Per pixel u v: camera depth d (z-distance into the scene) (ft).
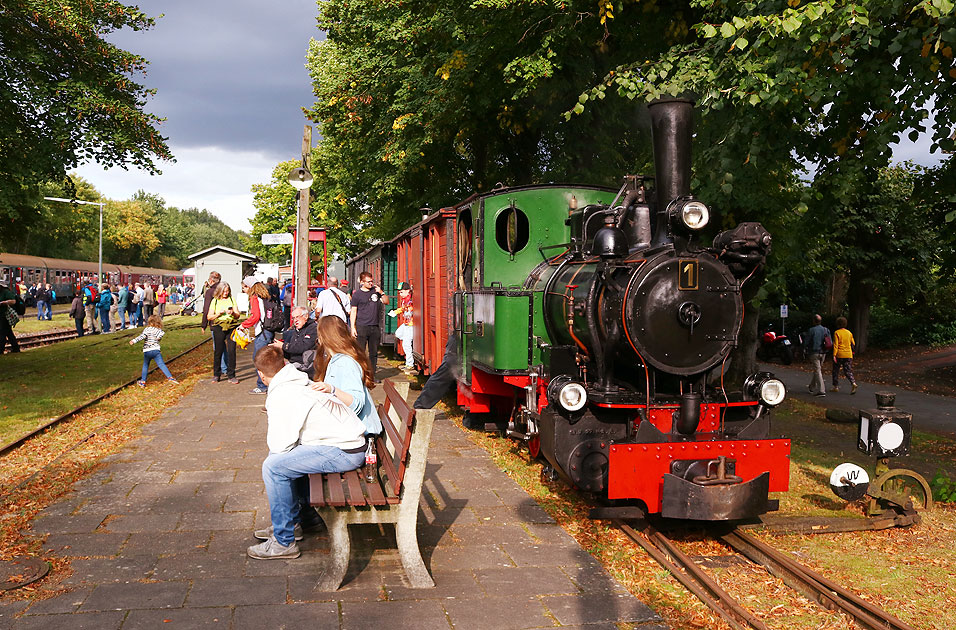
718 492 17.11
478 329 27.76
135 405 35.32
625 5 37.70
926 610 13.94
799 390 55.26
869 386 58.39
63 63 48.60
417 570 14.44
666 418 19.12
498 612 13.25
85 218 237.45
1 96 44.78
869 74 23.06
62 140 46.52
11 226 61.41
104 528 17.53
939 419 41.81
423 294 40.81
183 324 104.58
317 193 101.19
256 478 22.27
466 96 49.06
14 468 23.38
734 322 19.02
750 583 15.16
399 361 57.31
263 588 14.12
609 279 19.16
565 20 38.63
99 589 13.96
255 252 205.57
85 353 61.21
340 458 15.29
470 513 19.44
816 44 23.00
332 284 41.09
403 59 52.65
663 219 19.90
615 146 52.60
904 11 21.95
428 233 39.29
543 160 61.67
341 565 14.15
